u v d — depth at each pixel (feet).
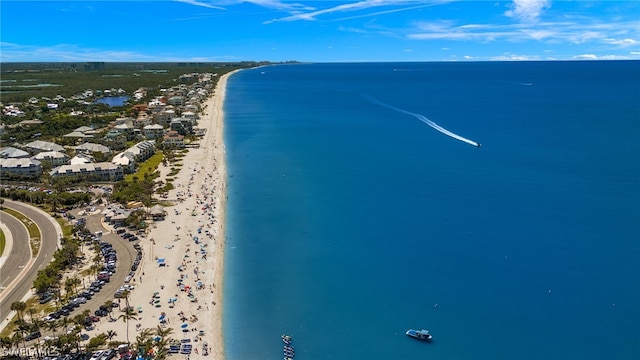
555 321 359.46
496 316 367.45
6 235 509.76
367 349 338.54
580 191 620.49
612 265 431.02
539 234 497.05
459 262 447.01
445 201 602.03
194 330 355.15
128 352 321.52
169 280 420.77
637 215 538.06
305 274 437.99
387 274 431.84
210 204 611.06
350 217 563.07
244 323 368.89
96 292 396.57
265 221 559.38
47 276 408.05
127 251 473.67
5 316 365.81
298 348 341.00
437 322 363.97
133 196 612.29
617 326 351.67
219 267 451.53
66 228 527.40
